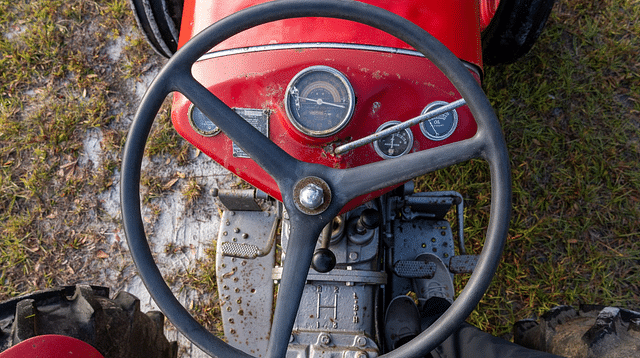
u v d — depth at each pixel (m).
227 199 1.77
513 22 2.03
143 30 2.08
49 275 2.45
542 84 2.55
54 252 2.48
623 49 2.55
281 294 1.04
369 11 1.09
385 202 1.71
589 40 2.58
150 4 1.90
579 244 2.45
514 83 2.56
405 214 1.93
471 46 1.44
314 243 1.05
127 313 1.37
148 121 1.10
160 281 1.07
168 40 2.11
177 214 2.49
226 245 1.38
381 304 1.66
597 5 2.60
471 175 2.50
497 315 2.40
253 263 1.82
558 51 2.58
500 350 1.44
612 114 2.54
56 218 2.51
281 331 1.04
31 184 2.52
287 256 1.05
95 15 2.66
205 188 2.50
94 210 2.52
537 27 2.06
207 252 2.45
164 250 2.46
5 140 2.58
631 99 2.55
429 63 1.30
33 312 1.18
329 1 1.09
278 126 1.30
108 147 2.56
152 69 2.63
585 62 2.57
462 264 1.55
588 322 1.48
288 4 1.09
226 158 1.36
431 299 1.88
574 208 2.48
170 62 1.10
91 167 2.56
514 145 2.53
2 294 2.44
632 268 2.43
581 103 2.55
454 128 1.30
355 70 1.26
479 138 1.05
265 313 1.80
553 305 2.39
